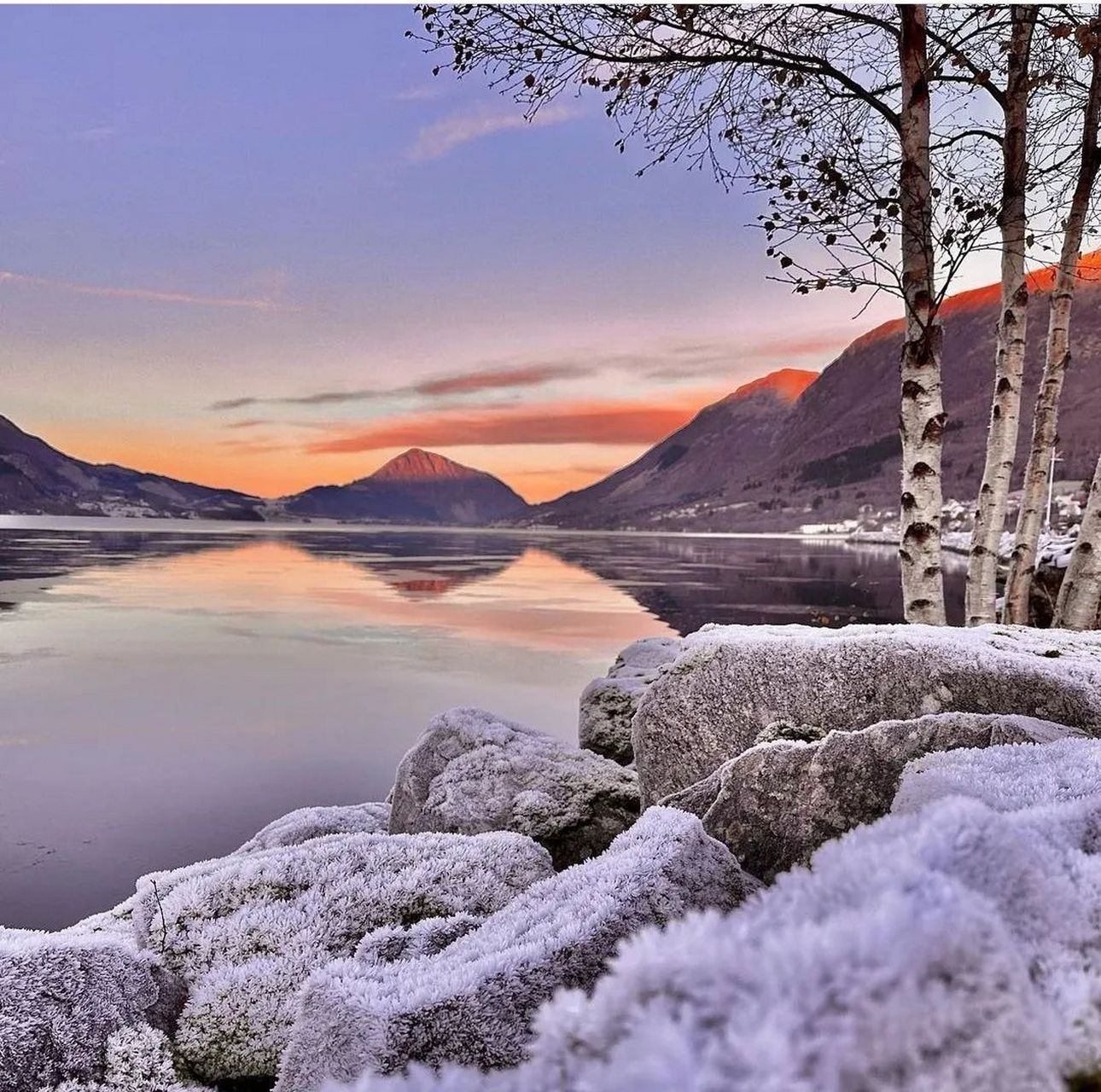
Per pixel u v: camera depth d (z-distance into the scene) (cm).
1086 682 418
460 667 2216
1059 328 882
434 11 798
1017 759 241
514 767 549
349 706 1730
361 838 338
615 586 5150
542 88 822
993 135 868
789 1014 47
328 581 5581
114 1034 234
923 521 705
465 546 14150
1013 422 846
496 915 237
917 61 719
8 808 1076
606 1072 47
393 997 187
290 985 259
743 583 5391
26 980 229
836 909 60
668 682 503
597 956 200
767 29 807
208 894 297
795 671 472
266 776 1227
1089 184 867
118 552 8888
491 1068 179
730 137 837
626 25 786
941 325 703
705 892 229
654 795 499
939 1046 48
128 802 1105
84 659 2347
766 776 320
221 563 7469
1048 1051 53
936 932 54
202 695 1845
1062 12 749
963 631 534
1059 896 78
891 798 297
